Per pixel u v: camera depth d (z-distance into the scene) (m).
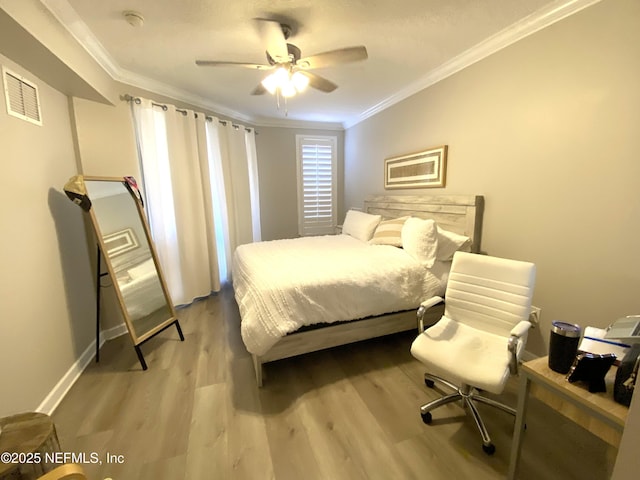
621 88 1.64
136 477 1.41
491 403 1.74
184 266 3.46
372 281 2.27
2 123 1.65
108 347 2.60
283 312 1.98
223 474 1.42
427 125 3.11
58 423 1.74
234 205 4.16
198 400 1.92
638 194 1.62
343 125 5.02
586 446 1.55
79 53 2.04
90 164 2.56
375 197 4.02
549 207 2.04
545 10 1.90
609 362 0.94
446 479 1.39
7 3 1.34
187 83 3.08
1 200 1.62
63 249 2.20
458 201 2.68
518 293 1.67
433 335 1.77
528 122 2.12
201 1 1.75
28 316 1.76
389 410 1.83
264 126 4.69
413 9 1.88
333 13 1.90
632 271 1.67
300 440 1.61
